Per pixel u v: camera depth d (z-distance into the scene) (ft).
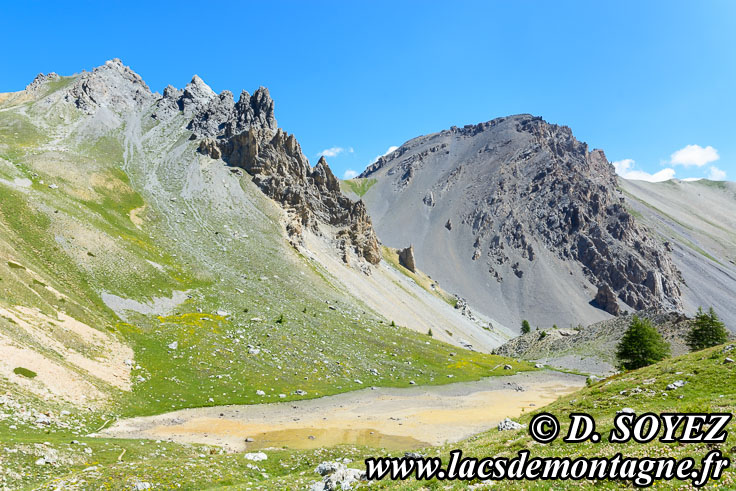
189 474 110.11
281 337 319.68
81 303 259.60
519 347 556.92
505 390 333.21
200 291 360.69
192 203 563.07
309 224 649.61
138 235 425.69
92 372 194.18
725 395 103.19
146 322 279.28
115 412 173.47
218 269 422.41
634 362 302.45
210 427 184.14
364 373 315.37
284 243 546.67
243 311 344.90
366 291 567.18
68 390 166.20
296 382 266.16
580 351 454.81
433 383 329.93
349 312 443.32
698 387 116.26
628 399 121.70
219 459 131.64
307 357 305.12
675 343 376.07
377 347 374.43
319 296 450.71
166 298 325.42
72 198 432.25
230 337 293.23
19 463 97.25
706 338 303.68
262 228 561.02
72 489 88.69
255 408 220.64
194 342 271.49
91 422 154.20
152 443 142.72
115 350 229.45
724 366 124.77
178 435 166.81
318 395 256.93
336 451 155.02
